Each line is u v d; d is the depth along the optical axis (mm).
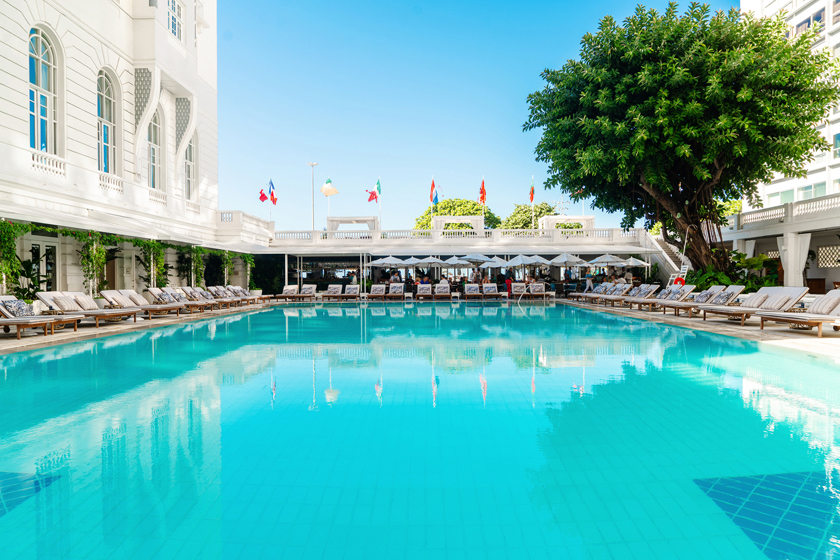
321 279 32750
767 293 13617
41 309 14375
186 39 24234
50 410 5574
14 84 14117
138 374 7570
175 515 3232
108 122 19359
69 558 2744
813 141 18516
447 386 6707
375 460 4141
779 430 4852
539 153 23359
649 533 3021
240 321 16516
